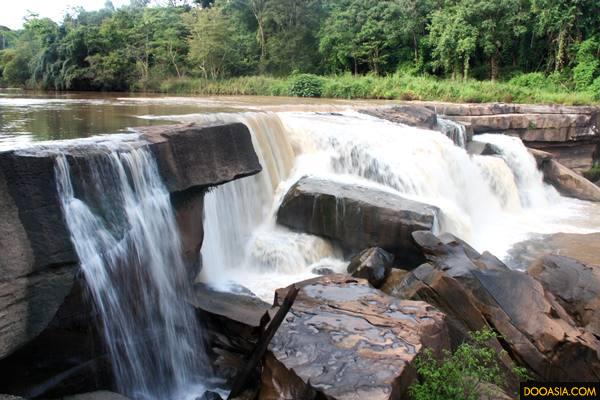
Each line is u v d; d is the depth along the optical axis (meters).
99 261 6.84
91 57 35.00
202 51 37.78
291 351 5.99
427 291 8.62
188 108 16.62
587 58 31.97
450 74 38.09
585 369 7.68
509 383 7.58
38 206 6.12
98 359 6.90
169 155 8.46
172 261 8.44
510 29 34.97
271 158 13.09
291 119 15.25
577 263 9.95
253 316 8.31
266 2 41.94
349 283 7.93
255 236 11.48
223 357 8.08
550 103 26.52
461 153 16.17
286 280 10.47
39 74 36.81
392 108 19.44
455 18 35.41
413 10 38.78
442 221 11.84
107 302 6.97
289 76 39.66
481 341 7.63
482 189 16.66
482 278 8.77
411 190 13.84
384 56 40.22
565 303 9.27
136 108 16.16
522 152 19.59
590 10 32.62
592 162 23.88
